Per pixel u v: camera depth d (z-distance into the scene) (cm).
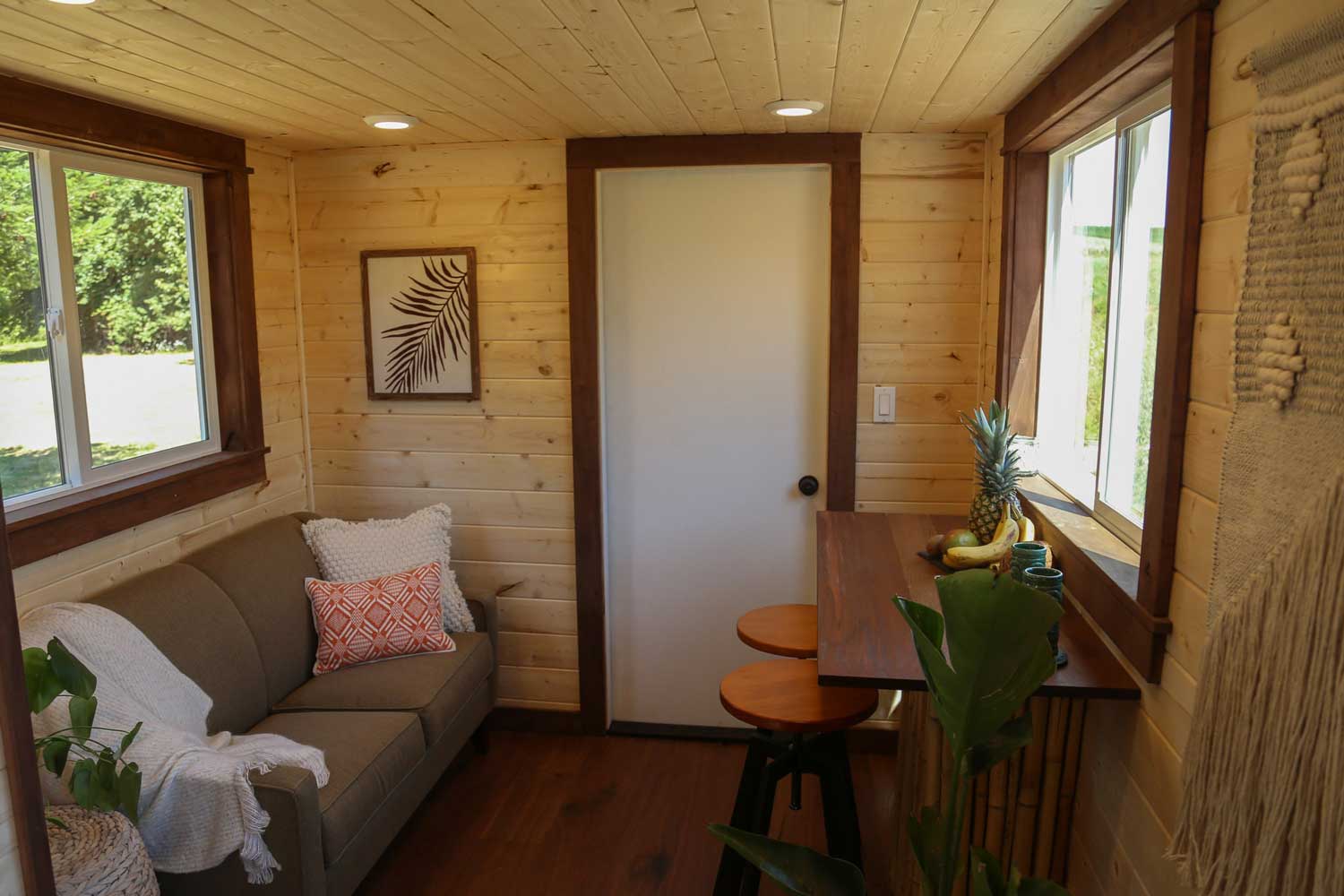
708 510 354
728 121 300
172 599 264
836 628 202
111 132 258
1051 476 282
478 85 245
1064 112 223
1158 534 159
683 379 349
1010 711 137
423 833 299
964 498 334
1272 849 108
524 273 345
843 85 248
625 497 358
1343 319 100
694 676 364
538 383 350
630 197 341
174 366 300
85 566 255
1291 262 112
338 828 228
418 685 292
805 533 351
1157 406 161
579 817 308
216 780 208
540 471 355
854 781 329
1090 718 198
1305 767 102
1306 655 103
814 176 333
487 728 350
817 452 346
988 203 319
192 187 307
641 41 203
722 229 339
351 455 364
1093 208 248
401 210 348
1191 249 149
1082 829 199
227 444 323
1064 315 273
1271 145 118
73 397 256
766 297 341
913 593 224
